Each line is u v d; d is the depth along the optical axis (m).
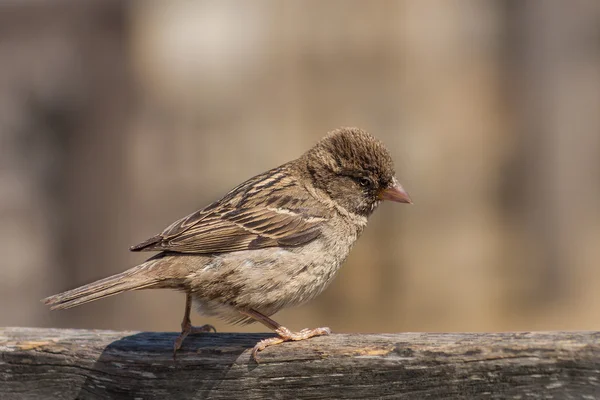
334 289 15.92
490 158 16.84
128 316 14.70
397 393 5.47
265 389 5.73
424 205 16.53
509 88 16.97
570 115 17.03
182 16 16.61
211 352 5.83
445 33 16.86
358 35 16.88
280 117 16.97
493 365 5.24
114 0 14.70
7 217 14.15
